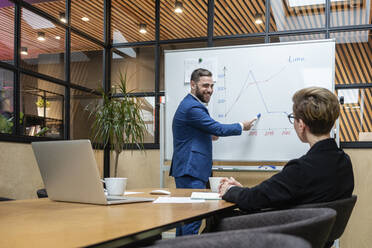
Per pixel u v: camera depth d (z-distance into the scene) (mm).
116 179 1780
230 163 4254
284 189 1309
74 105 4516
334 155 1332
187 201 1534
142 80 4852
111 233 825
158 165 4699
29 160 3785
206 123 2918
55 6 4270
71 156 1424
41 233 825
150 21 4820
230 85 3752
